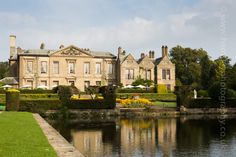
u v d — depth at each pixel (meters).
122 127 30.31
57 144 15.97
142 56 90.12
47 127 23.77
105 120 39.34
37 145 14.87
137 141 21.41
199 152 17.48
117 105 50.97
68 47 82.62
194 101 50.56
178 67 107.19
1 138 16.39
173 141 21.34
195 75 103.50
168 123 34.38
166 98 71.19
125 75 83.81
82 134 25.11
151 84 79.88
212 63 88.88
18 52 84.88
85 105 46.03
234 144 20.09
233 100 51.81
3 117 29.25
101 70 84.94
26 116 32.56
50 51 82.38
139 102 52.53
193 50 110.44
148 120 38.84
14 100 43.06
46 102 44.62
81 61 83.56
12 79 79.94
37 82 80.25
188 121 36.91
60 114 44.47
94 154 16.95
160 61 86.69
